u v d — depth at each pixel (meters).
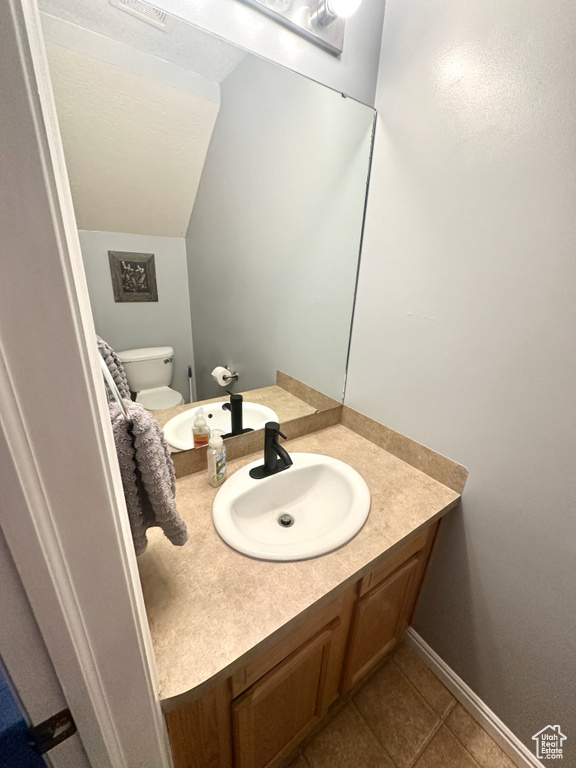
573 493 0.73
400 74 0.87
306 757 1.00
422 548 1.03
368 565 0.74
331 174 1.04
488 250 0.77
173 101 0.80
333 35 0.83
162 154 0.83
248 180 0.96
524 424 0.79
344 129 0.99
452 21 0.74
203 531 0.80
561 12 0.58
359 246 1.10
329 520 0.95
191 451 0.99
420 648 1.24
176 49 0.75
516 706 0.97
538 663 0.89
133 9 0.66
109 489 0.31
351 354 1.24
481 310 0.82
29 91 0.19
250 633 0.59
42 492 0.28
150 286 0.94
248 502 0.93
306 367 1.27
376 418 1.20
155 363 1.01
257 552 0.73
